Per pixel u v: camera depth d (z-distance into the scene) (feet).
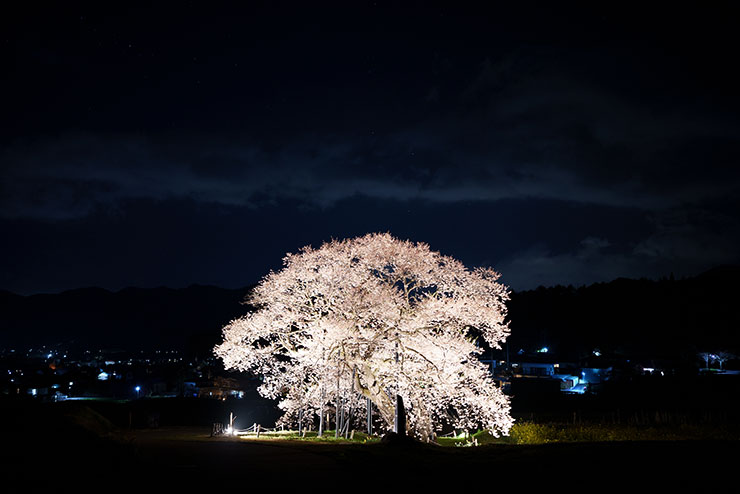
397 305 90.58
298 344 101.71
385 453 51.90
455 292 94.12
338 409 95.91
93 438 44.06
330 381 98.43
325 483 36.40
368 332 88.63
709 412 127.65
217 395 250.16
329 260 97.91
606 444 51.80
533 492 32.99
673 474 35.50
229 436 93.56
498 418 89.81
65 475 32.58
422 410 88.79
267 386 107.04
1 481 29.63
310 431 112.37
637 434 90.53
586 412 150.41
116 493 30.25
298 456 50.52
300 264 97.86
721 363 255.91
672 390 175.83
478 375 92.02
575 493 32.35
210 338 375.04
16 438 39.68
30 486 29.32
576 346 321.93
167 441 70.95
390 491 33.96
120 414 145.89
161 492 31.42
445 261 95.20
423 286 94.22
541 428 99.19
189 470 40.11
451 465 43.68
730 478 34.24
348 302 89.76
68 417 57.36
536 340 346.33
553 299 361.71
